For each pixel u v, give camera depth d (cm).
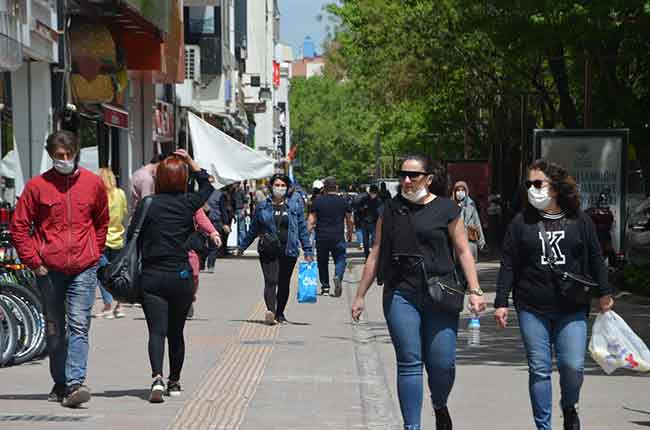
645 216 6056
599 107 5800
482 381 2417
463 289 1636
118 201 3456
